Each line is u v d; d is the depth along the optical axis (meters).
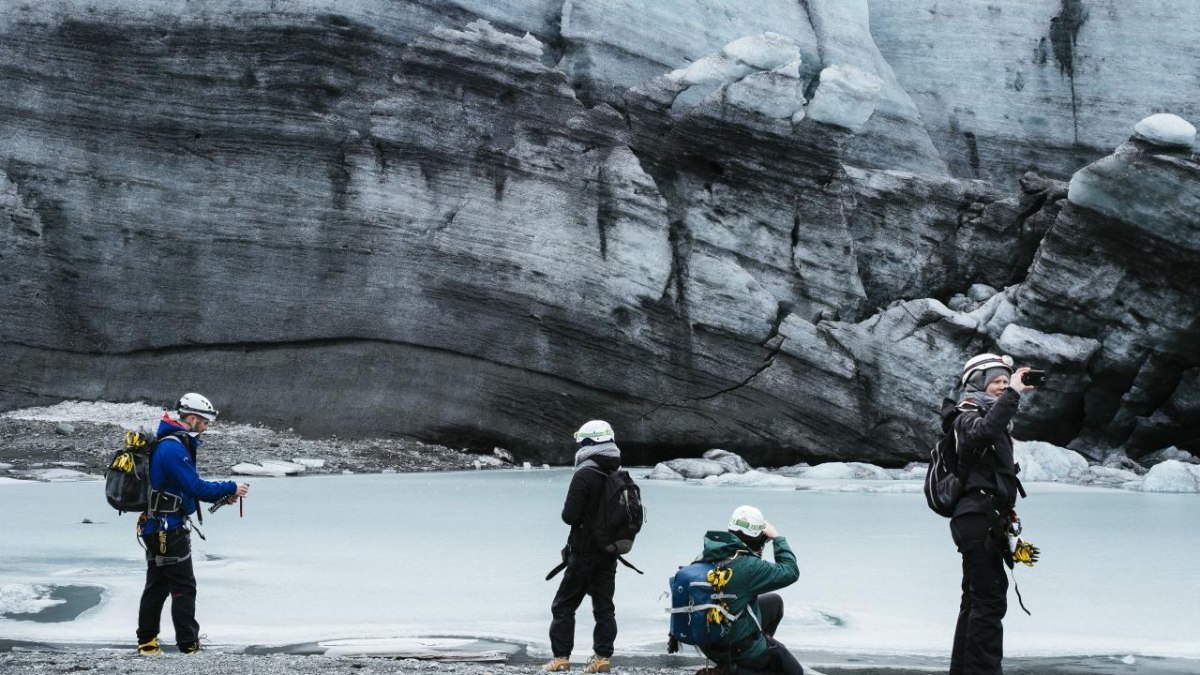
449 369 20.94
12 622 7.71
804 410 21.05
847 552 10.73
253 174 21.02
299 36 20.80
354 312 21.00
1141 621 8.01
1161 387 20.69
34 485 15.27
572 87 21.97
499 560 10.10
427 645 7.20
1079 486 18.06
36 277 21.17
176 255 21.09
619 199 20.92
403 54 20.97
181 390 21.03
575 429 21.02
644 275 20.94
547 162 21.09
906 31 25.94
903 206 22.19
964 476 5.59
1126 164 19.45
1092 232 20.17
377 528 11.92
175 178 21.02
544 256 20.95
